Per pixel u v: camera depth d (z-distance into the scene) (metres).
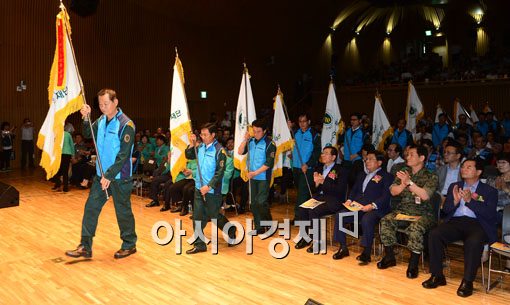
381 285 4.61
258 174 6.43
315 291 4.43
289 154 7.73
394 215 5.25
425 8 25.23
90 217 5.33
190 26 18.72
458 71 19.88
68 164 10.27
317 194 6.21
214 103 19.45
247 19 19.14
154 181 8.63
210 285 4.57
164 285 4.57
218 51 19.55
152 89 17.88
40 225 7.09
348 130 8.71
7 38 14.91
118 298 4.23
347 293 4.39
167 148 10.10
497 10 22.72
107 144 5.32
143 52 17.55
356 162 7.80
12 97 15.09
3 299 4.19
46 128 5.64
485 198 4.70
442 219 5.38
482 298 4.29
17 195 5.97
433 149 7.66
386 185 5.49
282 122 7.35
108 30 16.59
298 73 22.77
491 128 11.70
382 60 27.30
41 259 5.36
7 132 14.38
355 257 5.56
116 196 5.38
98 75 16.38
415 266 4.86
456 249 5.98
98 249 5.79
